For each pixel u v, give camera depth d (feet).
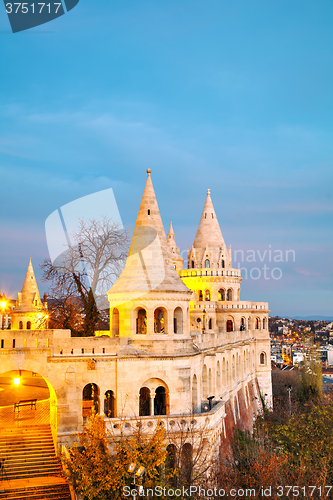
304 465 163.63
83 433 133.59
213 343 196.34
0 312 278.46
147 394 171.73
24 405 169.37
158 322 174.91
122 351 152.15
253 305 327.06
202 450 148.87
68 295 172.55
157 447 122.83
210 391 185.57
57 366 145.48
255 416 272.10
